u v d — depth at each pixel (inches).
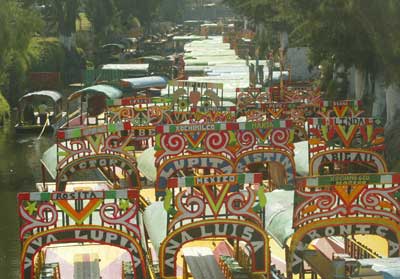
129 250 1441.9
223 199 1487.5
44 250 1797.5
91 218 1434.5
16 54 5339.6
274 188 2450.8
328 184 1453.0
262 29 7421.3
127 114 3203.7
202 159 2210.9
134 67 6077.8
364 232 1469.0
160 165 2186.3
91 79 5816.9
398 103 2974.9
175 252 1492.4
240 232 1494.8
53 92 4771.2
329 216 1462.8
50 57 6628.9
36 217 1422.2
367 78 3609.7
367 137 2186.3
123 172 2743.6
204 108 3184.1
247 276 1550.2
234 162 2222.0
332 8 2989.7
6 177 3390.7
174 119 3260.3
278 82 5014.8
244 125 2237.9
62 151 2445.9
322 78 4539.9
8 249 2367.1
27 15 5359.3
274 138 2266.2
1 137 4367.6
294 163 2273.6
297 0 3235.7
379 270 1125.7
